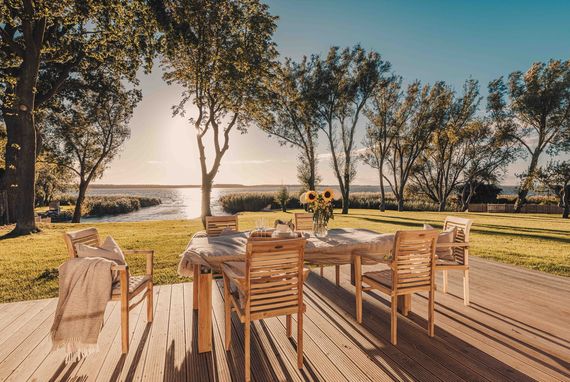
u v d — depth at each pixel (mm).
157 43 12047
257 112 16672
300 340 2555
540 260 6734
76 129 19859
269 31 14969
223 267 2916
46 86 14281
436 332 3203
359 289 3430
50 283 5117
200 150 15930
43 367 2572
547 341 2998
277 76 17859
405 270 3012
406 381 2373
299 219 5641
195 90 16062
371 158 27297
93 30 11359
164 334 3160
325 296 4277
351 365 2600
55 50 12062
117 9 9867
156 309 3803
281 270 2490
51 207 26203
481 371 2502
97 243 3428
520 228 13570
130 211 35438
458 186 33750
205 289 2812
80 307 2627
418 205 31391
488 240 9797
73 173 22156
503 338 3062
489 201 34781
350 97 22000
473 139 28672
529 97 24859
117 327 3328
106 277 2719
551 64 24406
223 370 2537
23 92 10867
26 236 10438
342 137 23344
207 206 16094
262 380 2398
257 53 14961
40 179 29156
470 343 2967
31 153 11211
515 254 7398
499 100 26484
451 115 26500
